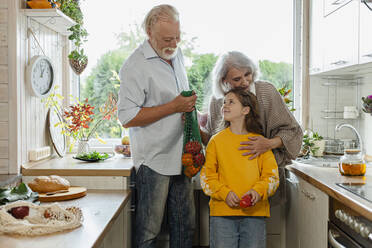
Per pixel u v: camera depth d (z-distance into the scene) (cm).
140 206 200
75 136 273
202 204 251
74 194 188
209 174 184
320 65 269
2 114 208
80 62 253
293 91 301
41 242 124
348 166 186
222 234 180
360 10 207
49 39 257
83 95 301
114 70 301
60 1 236
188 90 197
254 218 181
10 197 158
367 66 223
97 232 135
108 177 212
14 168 209
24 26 217
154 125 193
